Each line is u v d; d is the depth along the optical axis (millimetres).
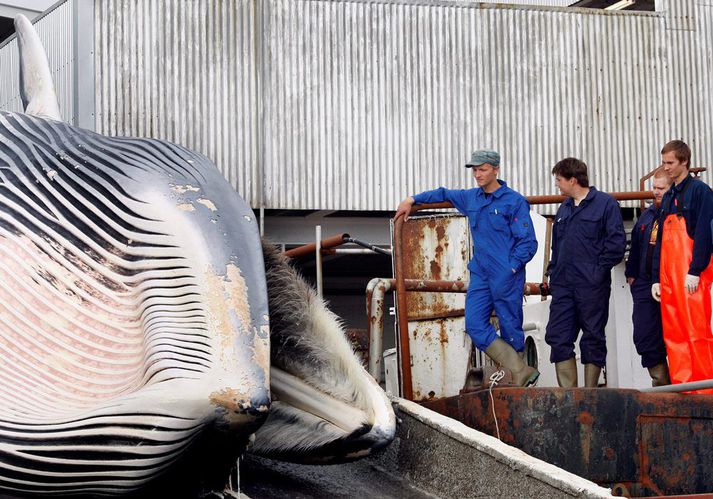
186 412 6688
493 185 10117
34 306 7422
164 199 7531
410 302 11883
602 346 10039
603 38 19703
